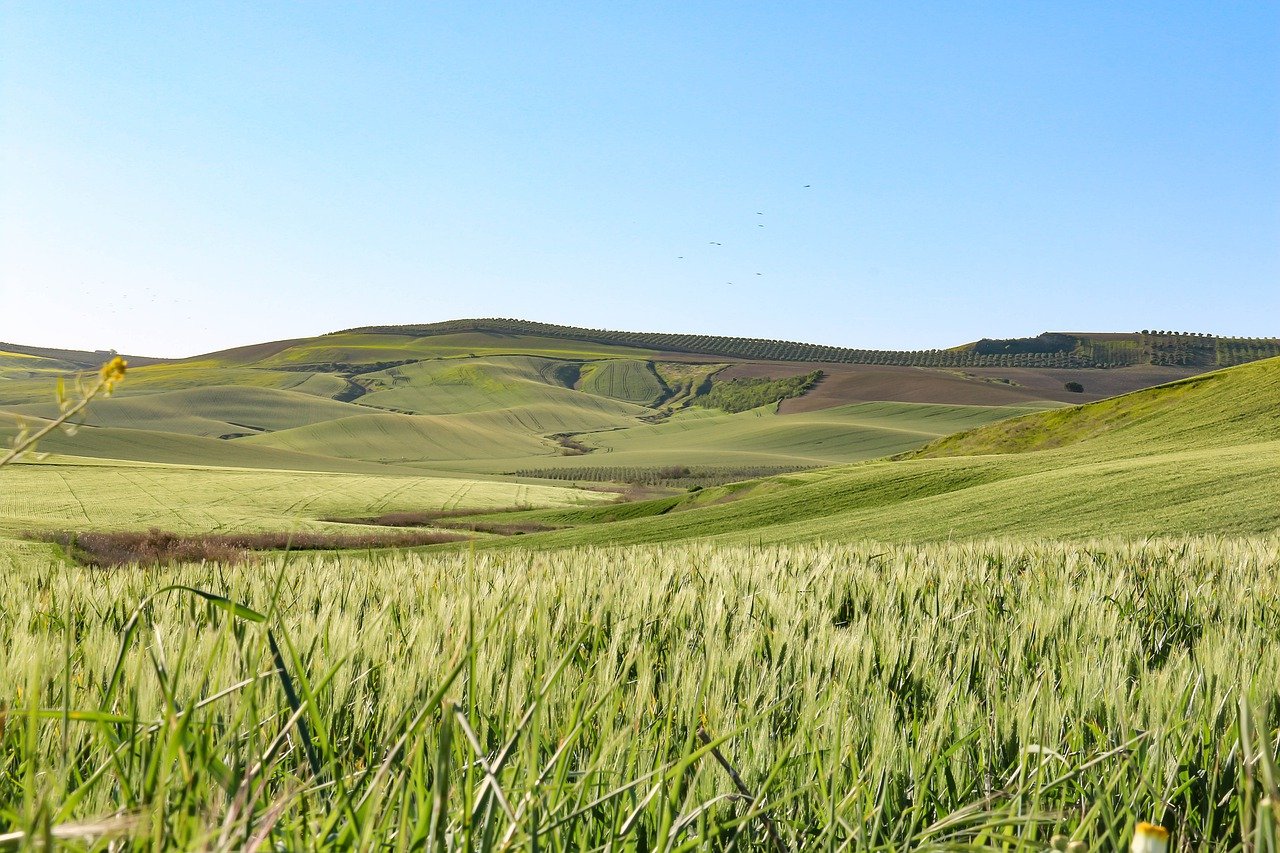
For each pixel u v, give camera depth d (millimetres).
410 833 1915
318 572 6750
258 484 94062
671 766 2115
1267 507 32312
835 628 4770
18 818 1586
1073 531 32688
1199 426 65688
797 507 52250
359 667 3199
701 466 158875
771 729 2986
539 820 1894
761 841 2318
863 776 2537
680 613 4996
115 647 3127
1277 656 3762
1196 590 6832
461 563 8117
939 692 3496
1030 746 2574
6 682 2693
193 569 6918
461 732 2307
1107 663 3781
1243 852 1891
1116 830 2355
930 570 7992
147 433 147250
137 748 1979
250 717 1896
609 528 54125
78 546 31891
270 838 1671
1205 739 2912
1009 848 2115
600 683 3016
